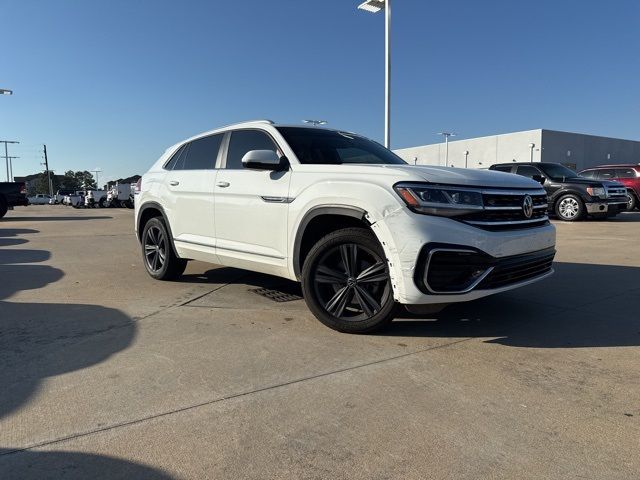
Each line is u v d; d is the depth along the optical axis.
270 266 4.55
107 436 2.50
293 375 3.22
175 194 5.70
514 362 3.42
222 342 3.85
